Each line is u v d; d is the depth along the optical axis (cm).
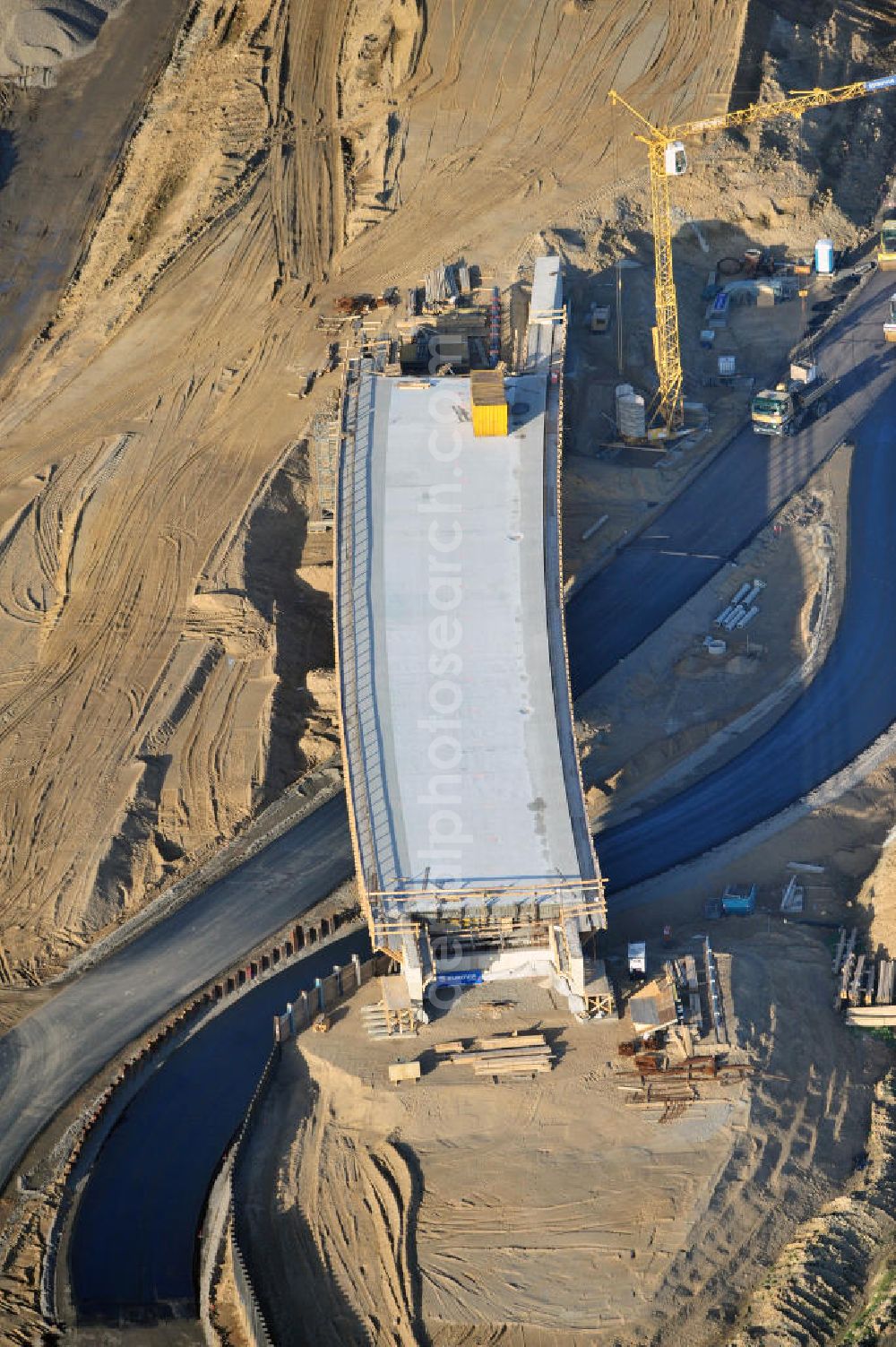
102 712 10825
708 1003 8625
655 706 10556
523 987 8862
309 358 12962
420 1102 8431
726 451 12225
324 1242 8162
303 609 11462
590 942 8919
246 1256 8181
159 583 11500
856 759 10044
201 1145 8800
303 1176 8412
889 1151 8238
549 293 12612
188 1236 8494
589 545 11619
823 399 12494
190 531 11800
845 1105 8406
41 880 10031
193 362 13138
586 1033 8612
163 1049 9200
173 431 12600
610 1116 8262
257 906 9856
